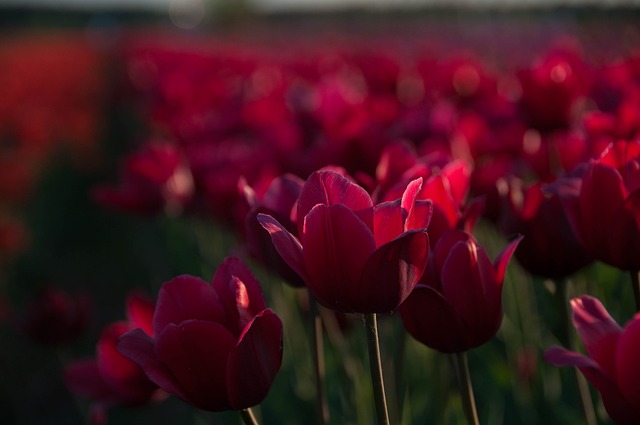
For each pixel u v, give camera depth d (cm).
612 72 135
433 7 1128
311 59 315
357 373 103
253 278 56
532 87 114
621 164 63
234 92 238
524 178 127
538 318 118
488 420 114
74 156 489
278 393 131
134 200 128
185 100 215
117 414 205
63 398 217
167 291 57
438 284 59
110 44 1553
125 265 312
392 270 54
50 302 138
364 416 97
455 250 57
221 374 55
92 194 129
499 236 118
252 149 121
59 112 614
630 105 90
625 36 448
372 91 189
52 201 382
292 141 121
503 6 792
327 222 54
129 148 493
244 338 54
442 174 66
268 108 160
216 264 205
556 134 115
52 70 939
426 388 112
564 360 49
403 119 121
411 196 55
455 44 755
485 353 123
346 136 93
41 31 2336
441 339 59
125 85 556
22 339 239
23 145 481
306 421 132
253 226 68
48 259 323
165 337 54
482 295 58
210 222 190
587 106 150
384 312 56
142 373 82
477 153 111
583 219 61
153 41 892
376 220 55
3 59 1108
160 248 313
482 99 160
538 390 112
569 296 91
